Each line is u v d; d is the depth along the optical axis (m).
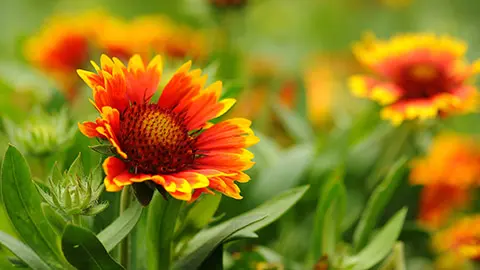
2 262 0.68
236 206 0.80
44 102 0.90
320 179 0.86
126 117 0.65
